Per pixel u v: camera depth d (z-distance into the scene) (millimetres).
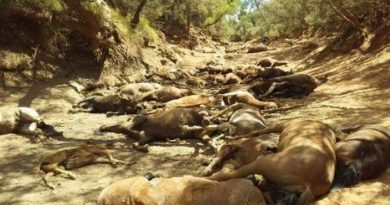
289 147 5965
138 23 22031
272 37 46906
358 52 18891
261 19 46781
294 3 28188
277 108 11570
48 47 16719
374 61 15812
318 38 33094
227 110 10148
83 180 7379
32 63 15672
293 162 5555
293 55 28688
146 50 22047
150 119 9531
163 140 9359
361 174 6227
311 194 5230
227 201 4941
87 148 8094
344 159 6238
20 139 9672
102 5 17375
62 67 16594
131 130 9766
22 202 6602
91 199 6594
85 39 17844
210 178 5875
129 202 5148
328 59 21266
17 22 16219
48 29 16797
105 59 18531
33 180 7445
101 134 10164
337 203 5668
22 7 15859
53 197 6742
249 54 34344
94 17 16438
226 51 39250
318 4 20953
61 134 10094
